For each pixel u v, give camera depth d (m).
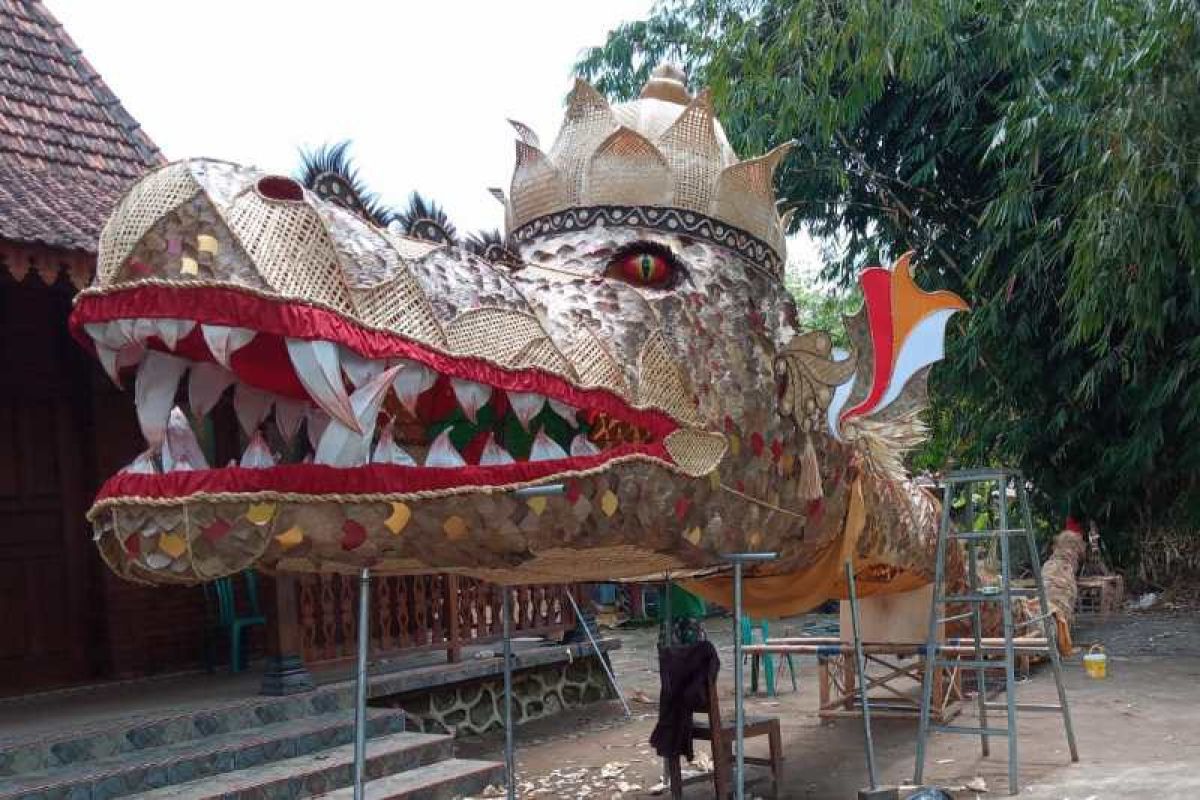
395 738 6.66
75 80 8.49
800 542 4.79
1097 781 5.69
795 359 4.45
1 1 8.54
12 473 7.71
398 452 3.04
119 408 8.18
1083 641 11.16
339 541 2.90
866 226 13.70
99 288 2.70
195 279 2.64
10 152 7.41
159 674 8.12
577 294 3.75
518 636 8.95
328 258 2.84
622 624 15.91
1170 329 11.22
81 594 7.95
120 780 5.41
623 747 7.64
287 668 6.85
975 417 13.56
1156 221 9.42
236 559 2.79
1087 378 11.07
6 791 5.05
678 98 4.73
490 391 3.17
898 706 7.70
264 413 3.08
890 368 5.44
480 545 3.24
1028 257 10.84
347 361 2.84
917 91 12.25
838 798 5.86
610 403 3.52
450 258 3.24
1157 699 7.98
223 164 2.84
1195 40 9.04
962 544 7.33
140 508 2.71
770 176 4.46
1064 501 13.02
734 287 4.22
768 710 8.59
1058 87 11.26
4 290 7.75
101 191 7.27
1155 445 11.51
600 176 4.10
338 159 3.24
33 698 7.20
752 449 4.16
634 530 3.64
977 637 6.58
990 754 6.52
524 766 7.14
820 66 11.32
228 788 5.53
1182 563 13.89
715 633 14.15
